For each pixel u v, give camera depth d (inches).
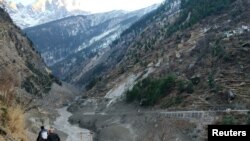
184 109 3821.4
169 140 3238.2
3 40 6628.9
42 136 779.4
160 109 4178.2
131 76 6176.2
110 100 5782.5
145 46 7805.1
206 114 3425.2
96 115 5017.2
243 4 6392.7
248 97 3688.5
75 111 6028.5
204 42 5511.8
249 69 4288.9
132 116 4311.0
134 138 3533.5
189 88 4237.2
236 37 5113.2
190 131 3272.6
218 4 6884.8
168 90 4532.5
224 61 4581.7
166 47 6412.4
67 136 3863.2
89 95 6589.6
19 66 6156.5
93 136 3996.1
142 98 4815.5
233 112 3361.2
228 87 3951.8
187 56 5418.3
